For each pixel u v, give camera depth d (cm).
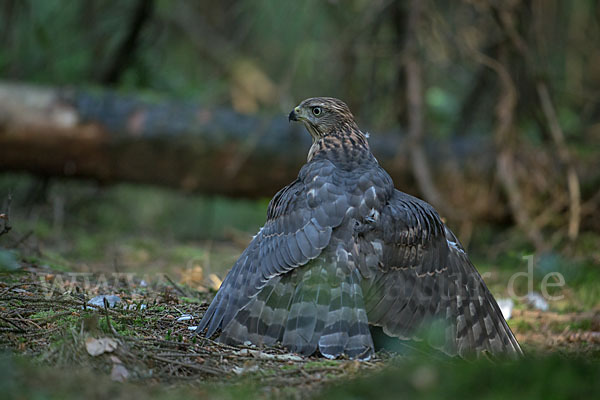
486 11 1396
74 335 573
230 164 1368
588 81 1700
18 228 1302
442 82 1750
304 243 627
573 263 1202
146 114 1347
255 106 1717
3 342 609
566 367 482
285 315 621
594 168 1405
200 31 1781
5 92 1323
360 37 1473
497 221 1415
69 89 1346
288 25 1698
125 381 539
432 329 641
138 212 1684
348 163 727
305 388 538
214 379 567
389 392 486
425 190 1318
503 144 1347
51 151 1339
